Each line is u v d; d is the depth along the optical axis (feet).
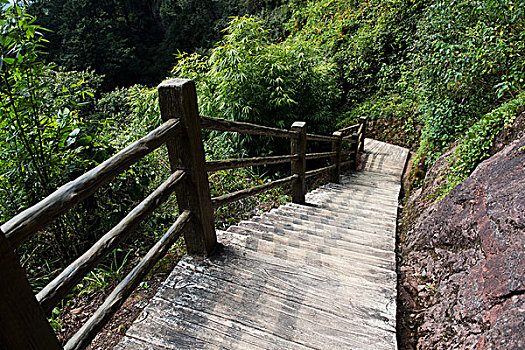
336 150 16.05
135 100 18.90
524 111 7.84
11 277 2.27
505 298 4.72
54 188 7.36
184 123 4.96
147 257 4.45
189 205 5.66
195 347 4.27
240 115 17.48
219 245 6.51
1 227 2.31
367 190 15.16
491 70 10.36
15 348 2.37
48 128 7.11
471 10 10.99
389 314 4.86
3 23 5.53
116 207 8.93
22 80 6.30
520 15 9.99
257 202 12.91
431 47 12.37
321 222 9.73
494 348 4.19
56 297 2.79
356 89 28.94
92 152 8.64
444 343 5.46
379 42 27.25
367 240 8.43
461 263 6.47
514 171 6.40
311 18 35.91
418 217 9.94
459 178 8.84
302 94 21.47
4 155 6.67
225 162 6.36
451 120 12.22
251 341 4.37
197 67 18.98
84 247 8.43
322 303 5.08
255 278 5.58
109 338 5.89
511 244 5.23
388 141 24.82
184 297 5.12
